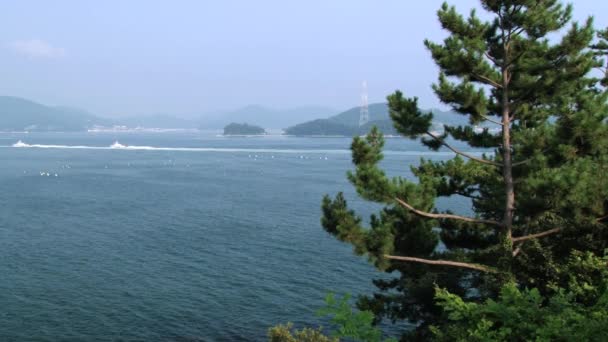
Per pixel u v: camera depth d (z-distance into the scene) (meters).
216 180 128.50
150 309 39.28
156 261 52.66
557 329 6.93
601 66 25.20
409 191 17.53
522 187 18.75
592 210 16.12
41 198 95.75
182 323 36.84
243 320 37.50
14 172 144.12
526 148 18.17
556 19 19.11
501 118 20.52
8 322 36.19
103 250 56.97
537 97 19.72
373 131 18.02
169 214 80.25
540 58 18.89
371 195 17.02
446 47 19.28
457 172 23.03
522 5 18.97
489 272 17.77
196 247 58.66
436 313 19.67
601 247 16.97
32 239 61.66
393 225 20.72
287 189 111.06
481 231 23.59
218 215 79.44
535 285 16.95
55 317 37.41
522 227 21.03
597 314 7.32
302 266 50.84
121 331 35.31
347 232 16.52
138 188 111.88
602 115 16.28
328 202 17.39
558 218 18.67
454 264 18.53
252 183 122.50
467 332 8.25
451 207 84.62
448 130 21.22
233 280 46.38
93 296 41.88
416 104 19.52
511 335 7.64
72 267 50.03
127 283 45.31
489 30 19.95
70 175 137.25
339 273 48.47
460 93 18.92
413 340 19.77
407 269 21.05
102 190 108.06
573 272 14.59
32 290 42.91
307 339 26.84
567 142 16.88
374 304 20.95
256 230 68.25
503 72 20.14
